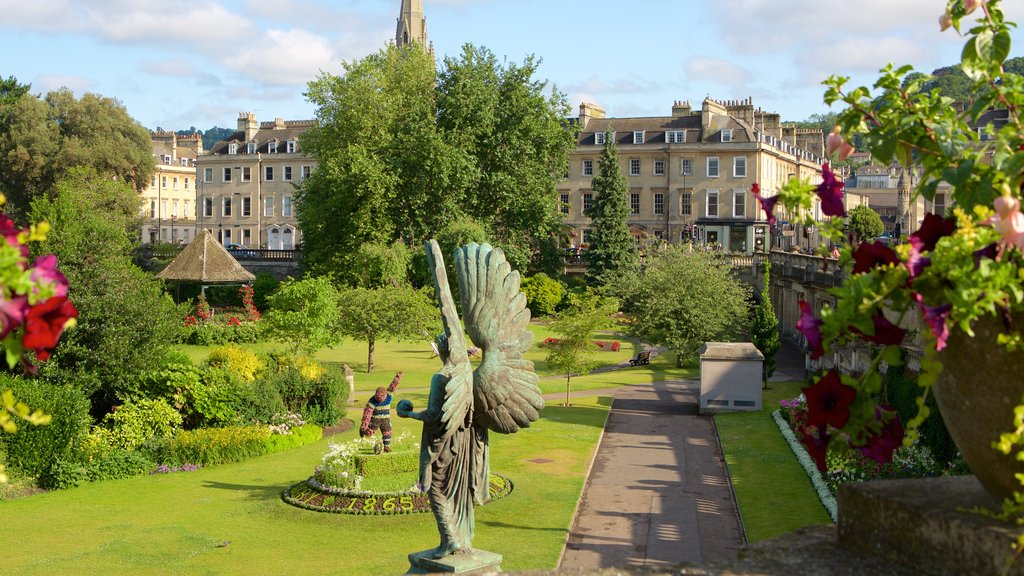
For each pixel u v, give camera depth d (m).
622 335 66.31
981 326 3.81
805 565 4.18
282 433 28.78
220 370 29.47
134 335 27.42
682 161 96.38
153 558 17.55
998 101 4.45
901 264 3.79
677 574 4.16
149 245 89.88
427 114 64.94
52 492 23.16
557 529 19.30
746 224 87.62
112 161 87.56
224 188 116.69
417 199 64.31
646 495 22.52
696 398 40.12
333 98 70.69
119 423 26.86
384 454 22.86
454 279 61.84
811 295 53.34
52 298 3.72
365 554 17.81
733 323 49.59
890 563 4.18
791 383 43.06
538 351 57.19
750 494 22.12
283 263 87.94
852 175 110.00
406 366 49.56
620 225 80.44
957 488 4.38
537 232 69.19
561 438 30.16
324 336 41.28
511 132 67.56
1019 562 3.63
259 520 20.23
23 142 85.25
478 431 13.79
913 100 4.65
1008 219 3.59
